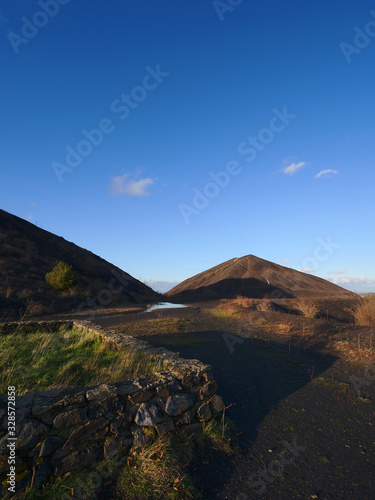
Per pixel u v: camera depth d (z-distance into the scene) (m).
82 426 3.19
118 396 3.53
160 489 3.02
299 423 4.56
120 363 5.45
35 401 3.14
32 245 32.34
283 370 6.88
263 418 4.70
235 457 3.68
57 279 23.05
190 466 3.44
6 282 21.64
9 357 5.75
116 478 3.11
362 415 4.80
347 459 3.68
